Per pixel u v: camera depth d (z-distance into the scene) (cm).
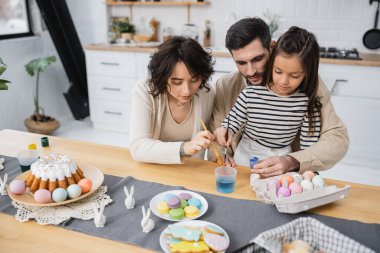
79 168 118
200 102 147
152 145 131
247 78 139
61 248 87
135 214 101
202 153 164
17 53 329
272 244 79
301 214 102
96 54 346
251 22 130
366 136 291
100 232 93
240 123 144
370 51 321
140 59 331
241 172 129
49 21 327
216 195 112
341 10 318
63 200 103
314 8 324
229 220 98
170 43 123
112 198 109
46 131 337
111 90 353
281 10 333
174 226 91
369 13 312
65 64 356
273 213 102
